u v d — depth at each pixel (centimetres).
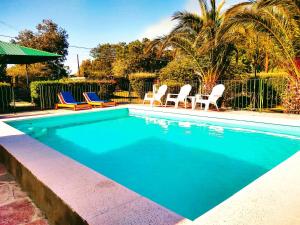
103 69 3709
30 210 251
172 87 1199
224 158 476
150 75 1647
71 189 228
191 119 850
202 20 998
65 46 3050
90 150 544
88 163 459
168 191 335
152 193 329
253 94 1011
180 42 1020
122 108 1028
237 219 181
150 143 595
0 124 627
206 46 872
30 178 279
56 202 219
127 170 419
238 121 734
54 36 2897
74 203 201
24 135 484
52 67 2759
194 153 512
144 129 754
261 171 408
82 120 901
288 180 256
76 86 1239
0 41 1077
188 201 305
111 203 202
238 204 205
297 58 765
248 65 1538
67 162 311
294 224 175
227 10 784
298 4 672
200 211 282
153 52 2673
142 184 359
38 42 2884
